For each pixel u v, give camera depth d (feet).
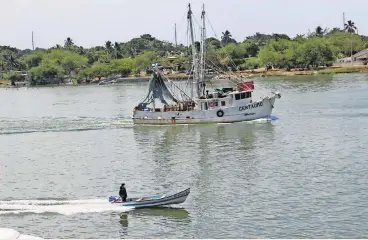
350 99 527.81
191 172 263.70
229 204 212.43
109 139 369.91
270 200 215.10
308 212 200.44
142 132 393.29
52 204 217.56
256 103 413.18
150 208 209.46
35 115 555.28
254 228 188.24
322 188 226.99
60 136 391.86
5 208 213.87
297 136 343.26
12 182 260.42
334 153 288.10
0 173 280.10
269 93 637.30
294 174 250.37
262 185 235.61
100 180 256.93
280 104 519.19
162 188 238.68
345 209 201.46
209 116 411.54
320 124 385.50
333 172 250.16
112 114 527.81
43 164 298.56
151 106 507.71
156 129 403.13
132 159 300.61
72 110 593.01
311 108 475.31
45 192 239.50
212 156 296.51
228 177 250.98
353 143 311.27
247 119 413.18
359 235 179.22
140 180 253.85
